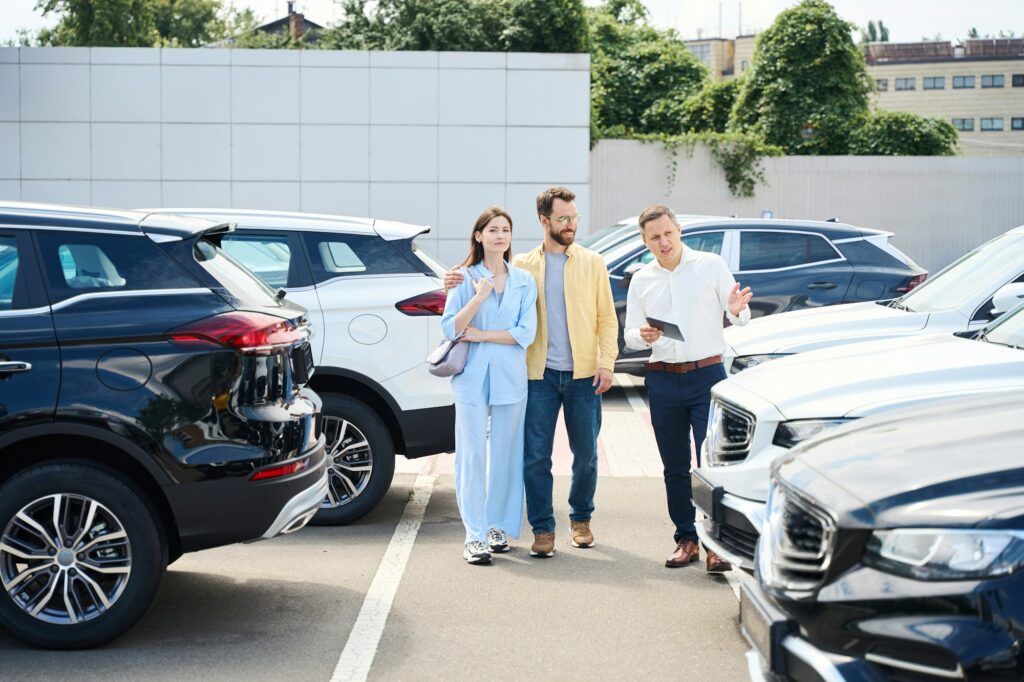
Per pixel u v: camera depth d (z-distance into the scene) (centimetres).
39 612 480
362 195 2108
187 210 716
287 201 2105
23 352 478
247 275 547
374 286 704
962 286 796
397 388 697
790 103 3073
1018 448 330
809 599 313
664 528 706
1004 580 278
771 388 525
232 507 486
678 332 592
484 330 621
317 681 450
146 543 481
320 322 690
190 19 5169
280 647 489
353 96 2094
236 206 2098
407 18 2800
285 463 497
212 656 477
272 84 2088
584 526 663
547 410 637
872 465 336
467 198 2112
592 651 486
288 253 705
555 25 2725
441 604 551
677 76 3788
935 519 295
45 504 480
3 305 484
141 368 482
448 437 705
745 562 502
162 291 495
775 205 2475
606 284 638
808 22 3069
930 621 285
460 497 630
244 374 491
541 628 516
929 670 285
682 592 573
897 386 505
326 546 660
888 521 302
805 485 338
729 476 509
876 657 295
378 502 709
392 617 531
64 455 495
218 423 486
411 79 2095
